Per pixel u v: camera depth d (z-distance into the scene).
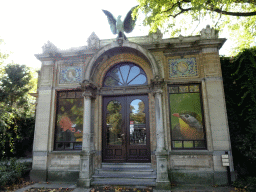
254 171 6.22
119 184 5.86
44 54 7.70
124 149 7.00
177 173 6.19
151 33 6.88
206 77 6.63
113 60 7.56
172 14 7.71
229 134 6.32
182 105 6.77
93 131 7.05
